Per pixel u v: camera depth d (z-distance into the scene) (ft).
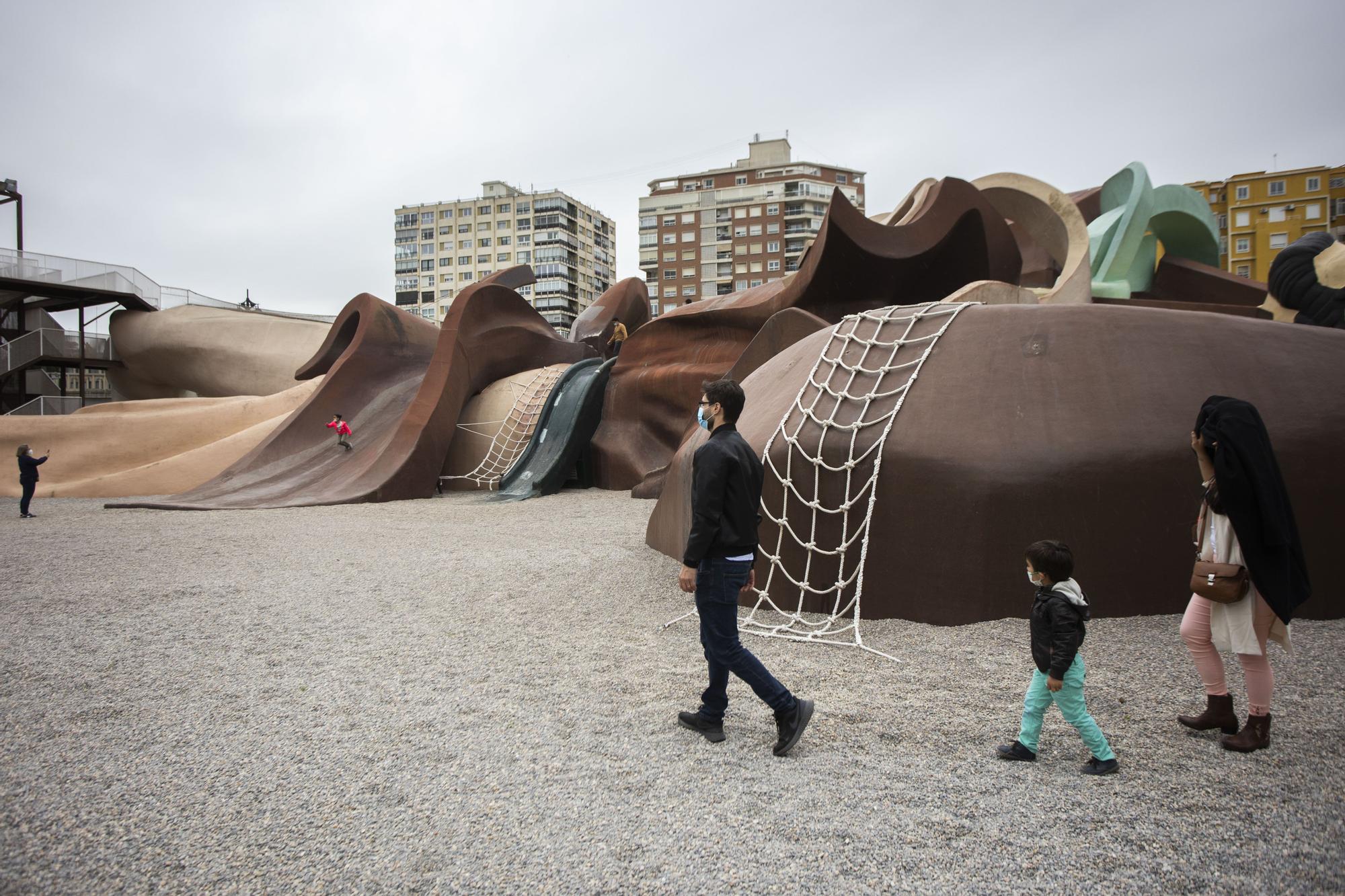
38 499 58.95
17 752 12.18
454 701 14.20
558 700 14.14
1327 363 19.56
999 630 17.28
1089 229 61.98
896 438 19.21
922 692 14.17
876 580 18.92
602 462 57.88
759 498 12.32
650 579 24.71
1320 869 8.39
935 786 10.52
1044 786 10.46
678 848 9.09
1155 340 19.79
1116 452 18.02
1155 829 9.29
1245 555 11.05
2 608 22.00
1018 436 18.48
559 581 24.89
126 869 8.86
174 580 25.72
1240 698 13.42
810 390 21.95
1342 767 10.78
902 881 8.36
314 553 30.96
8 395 100.17
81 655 17.43
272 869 8.81
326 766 11.50
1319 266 37.32
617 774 11.08
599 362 67.36
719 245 279.90
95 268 95.91
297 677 15.78
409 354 67.46
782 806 10.03
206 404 72.02
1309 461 18.06
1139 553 17.85
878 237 45.83
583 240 313.73
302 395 72.69
